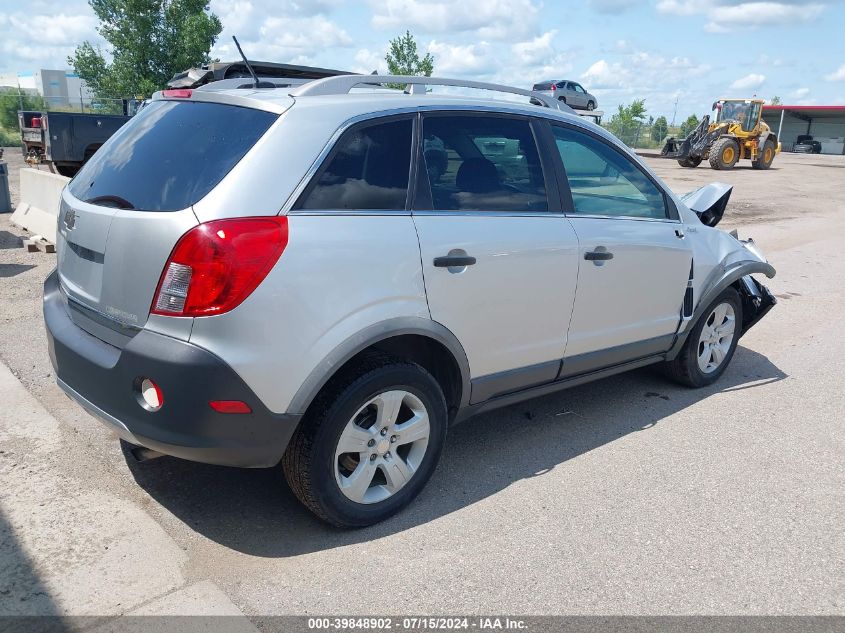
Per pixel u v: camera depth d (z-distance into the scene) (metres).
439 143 3.34
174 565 2.87
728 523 3.36
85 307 3.08
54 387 4.52
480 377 3.54
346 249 2.88
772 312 7.36
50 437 3.87
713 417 4.62
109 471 3.56
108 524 3.12
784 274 9.22
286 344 2.75
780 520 3.41
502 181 3.57
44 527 3.07
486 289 3.39
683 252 4.52
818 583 2.94
